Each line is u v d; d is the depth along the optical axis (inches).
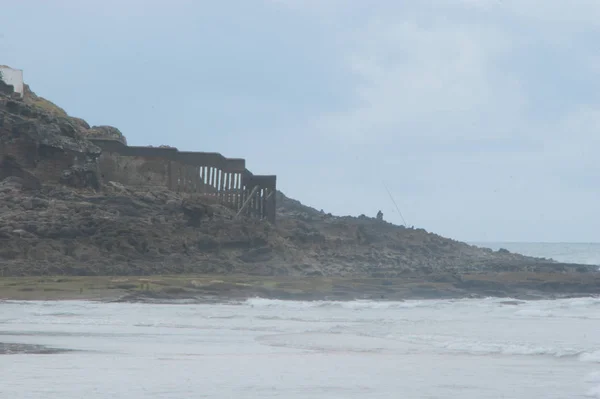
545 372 2957.7
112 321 4707.2
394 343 3836.1
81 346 3587.6
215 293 6540.4
